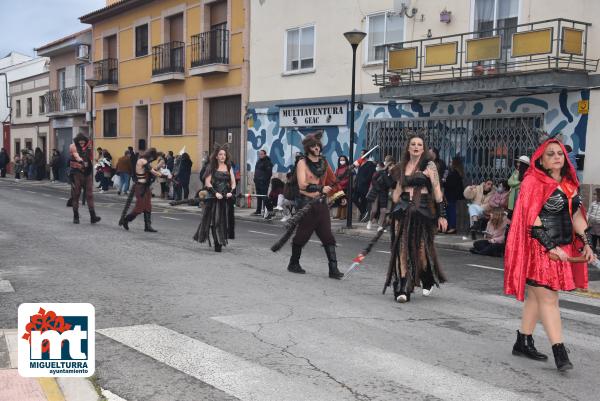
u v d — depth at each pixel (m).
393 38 17.06
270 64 21.45
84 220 15.55
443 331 5.92
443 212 7.13
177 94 26.45
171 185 24.94
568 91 13.10
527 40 12.77
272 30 21.34
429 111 15.98
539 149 4.93
